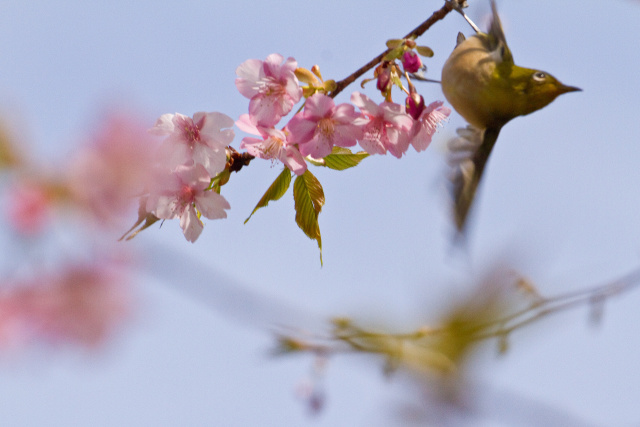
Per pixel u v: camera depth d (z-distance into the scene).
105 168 0.89
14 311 0.92
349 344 0.87
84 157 0.89
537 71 1.21
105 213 0.92
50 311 0.94
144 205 1.23
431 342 0.73
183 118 1.24
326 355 1.11
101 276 0.95
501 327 0.71
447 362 0.73
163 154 1.24
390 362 0.78
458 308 0.69
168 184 1.23
